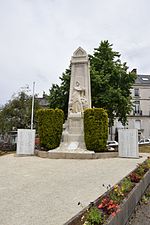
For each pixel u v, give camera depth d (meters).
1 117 27.84
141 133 45.81
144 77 51.31
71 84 16.94
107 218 3.73
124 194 5.22
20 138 15.42
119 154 14.45
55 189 6.45
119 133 14.62
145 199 6.32
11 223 4.08
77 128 15.74
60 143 15.53
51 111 15.63
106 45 25.02
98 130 14.63
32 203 5.21
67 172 9.13
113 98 22.05
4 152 19.67
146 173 7.74
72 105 16.44
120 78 23.91
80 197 5.67
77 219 4.00
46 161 12.45
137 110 46.94
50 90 24.62
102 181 7.45
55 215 4.48
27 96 29.39
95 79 21.94
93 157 13.61
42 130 15.62
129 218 4.86
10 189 6.44
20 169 9.84
